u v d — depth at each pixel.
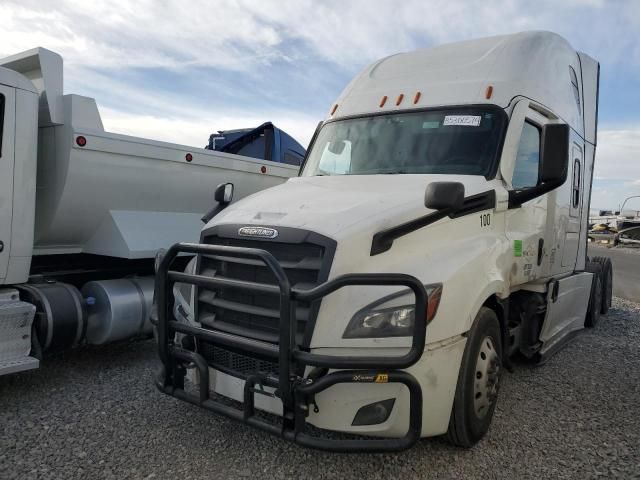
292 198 4.01
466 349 3.65
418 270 3.41
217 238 3.82
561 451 3.88
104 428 4.02
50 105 5.19
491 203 4.22
